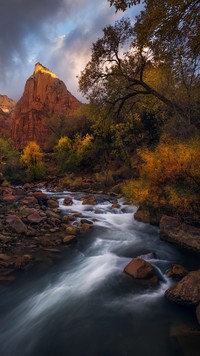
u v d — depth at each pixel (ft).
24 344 13.08
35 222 32.07
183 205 25.66
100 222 36.06
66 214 40.37
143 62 40.70
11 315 15.28
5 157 99.71
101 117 56.08
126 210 43.42
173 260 22.35
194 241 23.58
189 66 28.14
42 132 315.78
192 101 40.52
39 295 17.17
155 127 66.69
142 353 11.72
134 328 13.60
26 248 24.80
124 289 17.52
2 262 21.36
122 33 45.68
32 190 71.92
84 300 16.57
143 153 31.01
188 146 27.76
